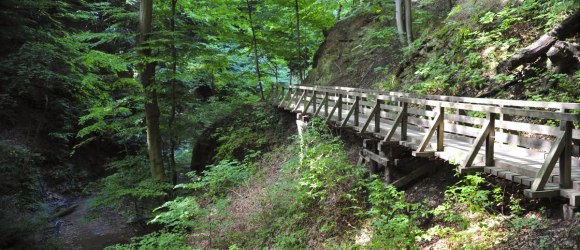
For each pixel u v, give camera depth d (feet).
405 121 22.75
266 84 71.00
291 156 39.42
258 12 59.52
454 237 16.97
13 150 45.27
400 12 45.42
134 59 40.24
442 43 38.27
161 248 27.63
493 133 16.92
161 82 46.57
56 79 53.88
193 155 54.80
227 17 61.26
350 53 56.75
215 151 51.44
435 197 21.31
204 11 56.24
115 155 64.69
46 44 50.03
